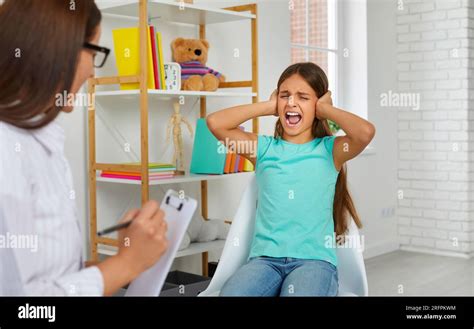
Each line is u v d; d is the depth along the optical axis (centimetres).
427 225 477
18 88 87
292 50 416
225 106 350
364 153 448
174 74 275
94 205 274
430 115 473
